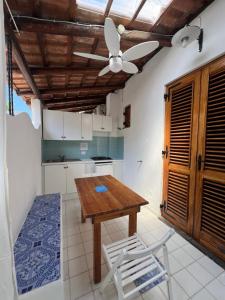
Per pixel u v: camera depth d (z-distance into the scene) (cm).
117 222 253
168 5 174
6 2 137
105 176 262
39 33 184
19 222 155
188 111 208
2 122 79
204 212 188
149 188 300
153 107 283
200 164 192
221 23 161
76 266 167
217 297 133
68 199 362
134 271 118
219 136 170
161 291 139
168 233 120
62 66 274
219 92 168
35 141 264
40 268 110
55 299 103
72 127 389
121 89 429
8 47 154
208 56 176
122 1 167
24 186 178
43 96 398
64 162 359
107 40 144
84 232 228
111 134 454
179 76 219
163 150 258
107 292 139
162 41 219
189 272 158
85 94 455
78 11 173
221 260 170
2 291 80
